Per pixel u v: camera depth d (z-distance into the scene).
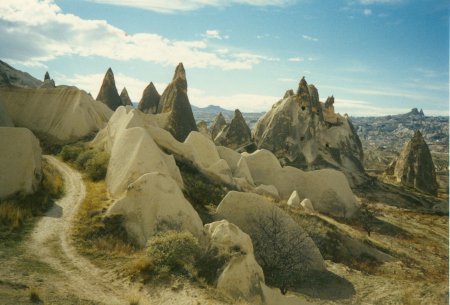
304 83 82.12
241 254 19.45
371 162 128.25
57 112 52.31
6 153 25.94
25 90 56.25
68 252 18.84
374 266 30.84
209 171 38.66
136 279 16.75
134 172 28.20
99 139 43.34
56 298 13.77
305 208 39.28
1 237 19.25
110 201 26.44
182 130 62.59
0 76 80.94
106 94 83.75
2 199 24.22
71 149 41.22
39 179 27.92
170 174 31.33
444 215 57.69
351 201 49.50
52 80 77.31
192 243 19.39
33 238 19.92
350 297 23.72
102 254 19.12
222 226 20.97
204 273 18.67
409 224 48.81
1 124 39.19
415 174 77.31
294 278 24.38
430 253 37.75
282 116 81.12
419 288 26.11
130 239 22.41
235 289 17.98
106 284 16.09
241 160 46.34
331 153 78.94
